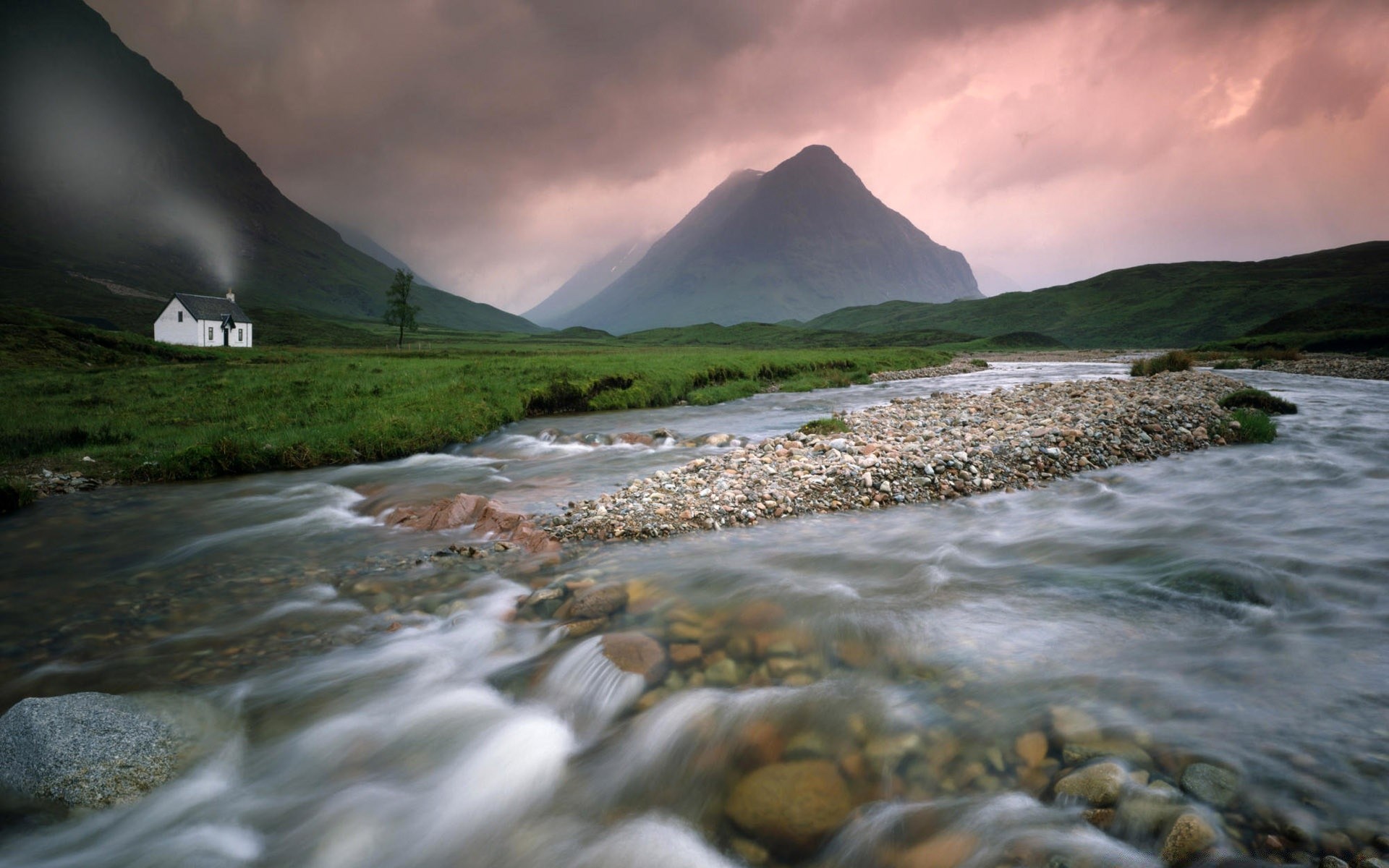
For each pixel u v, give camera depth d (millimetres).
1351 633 6492
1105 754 4641
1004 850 3990
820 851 4234
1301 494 11984
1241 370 48438
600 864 4312
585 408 31594
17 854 4465
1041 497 12422
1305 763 4430
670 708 5648
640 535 10492
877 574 8484
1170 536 9789
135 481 15875
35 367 37812
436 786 5082
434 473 16812
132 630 7520
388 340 164125
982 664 6066
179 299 101312
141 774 4992
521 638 7141
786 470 13859
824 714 5414
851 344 188000
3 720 5258
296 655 6930
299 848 4551
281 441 18578
